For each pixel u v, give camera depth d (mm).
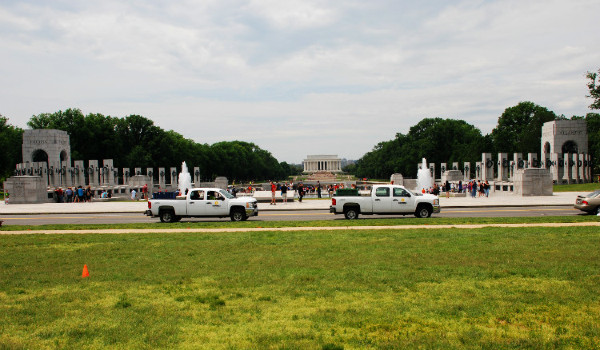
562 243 16672
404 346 7629
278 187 68375
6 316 9445
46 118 110500
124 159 108875
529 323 8594
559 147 82438
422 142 131250
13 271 13703
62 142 80688
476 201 44094
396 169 141875
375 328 8477
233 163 158750
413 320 8867
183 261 14852
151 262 14781
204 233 22156
